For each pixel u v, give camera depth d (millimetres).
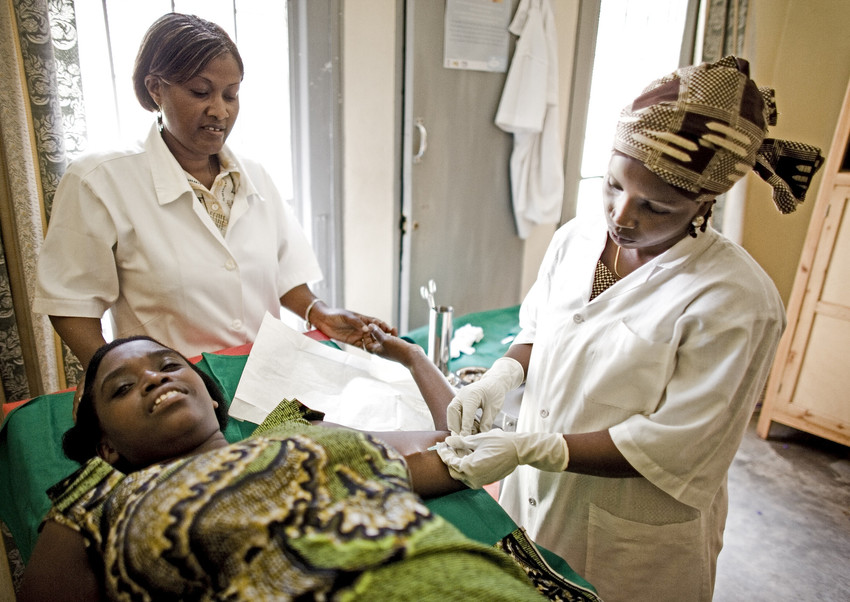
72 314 1129
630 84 2934
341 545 561
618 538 938
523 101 2365
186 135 1127
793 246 3010
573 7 2498
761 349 774
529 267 2898
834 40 2738
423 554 562
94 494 700
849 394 2318
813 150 761
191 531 580
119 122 1627
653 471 799
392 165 2215
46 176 1373
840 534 2018
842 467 2398
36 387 1528
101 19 1517
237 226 1296
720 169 686
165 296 1209
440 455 874
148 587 596
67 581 658
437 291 2498
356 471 664
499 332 1896
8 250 1383
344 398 1139
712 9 2736
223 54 1072
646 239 777
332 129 1991
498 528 835
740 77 685
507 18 2246
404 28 2041
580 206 3072
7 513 965
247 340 1357
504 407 1300
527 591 580
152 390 812
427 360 1188
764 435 2592
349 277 2246
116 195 1152
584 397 898
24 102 1311
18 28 1261
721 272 790
